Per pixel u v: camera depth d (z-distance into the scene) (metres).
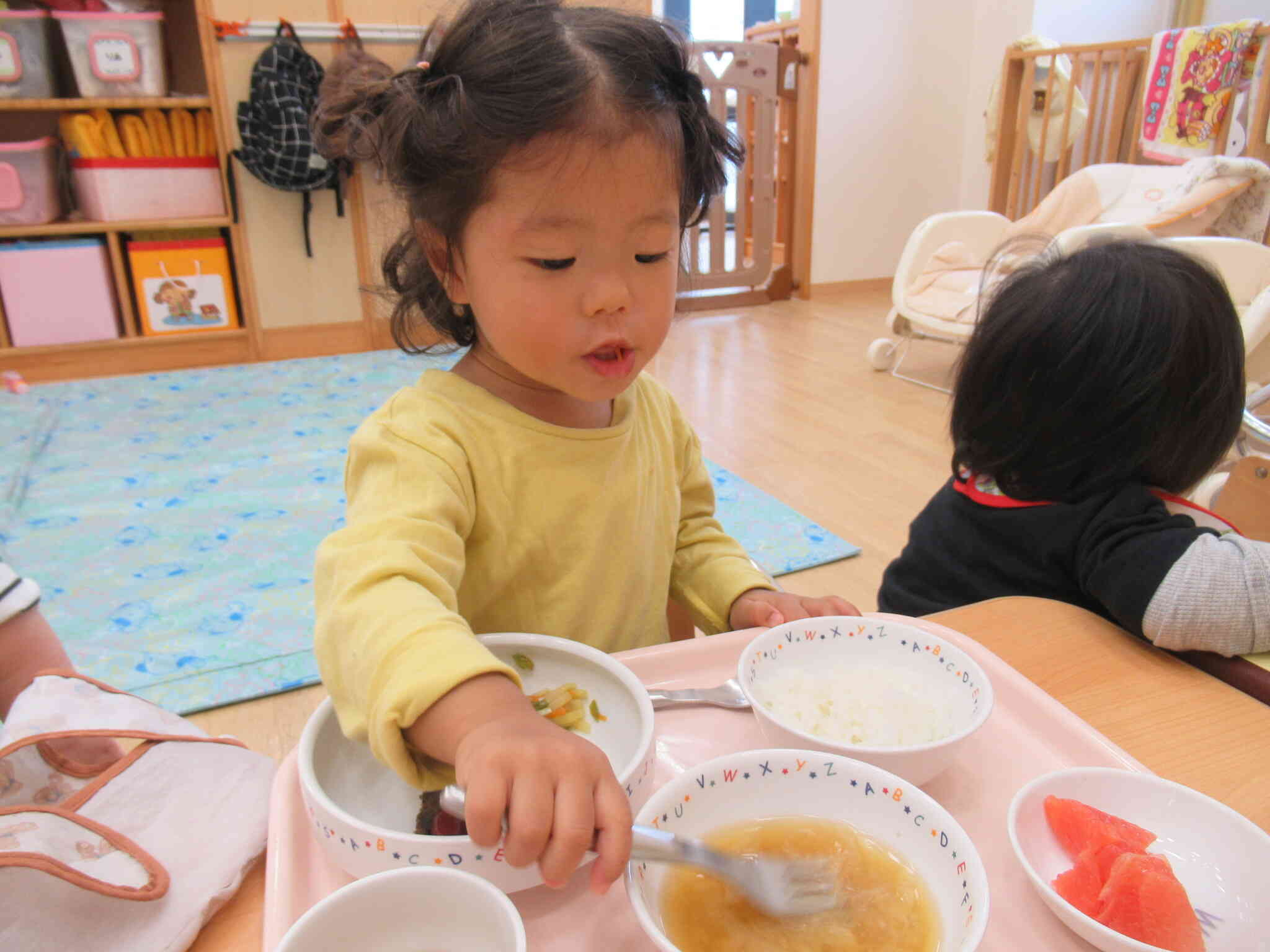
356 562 0.55
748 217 4.64
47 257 3.00
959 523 0.90
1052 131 3.73
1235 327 0.78
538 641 0.58
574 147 0.55
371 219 3.31
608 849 0.38
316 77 3.04
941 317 3.05
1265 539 0.99
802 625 0.63
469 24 0.60
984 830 0.50
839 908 0.41
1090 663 0.66
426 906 0.38
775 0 6.02
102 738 0.52
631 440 0.78
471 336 0.73
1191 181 2.83
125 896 0.43
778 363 3.46
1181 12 4.36
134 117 3.03
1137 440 0.77
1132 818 0.49
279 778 0.51
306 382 3.12
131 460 2.44
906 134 4.60
